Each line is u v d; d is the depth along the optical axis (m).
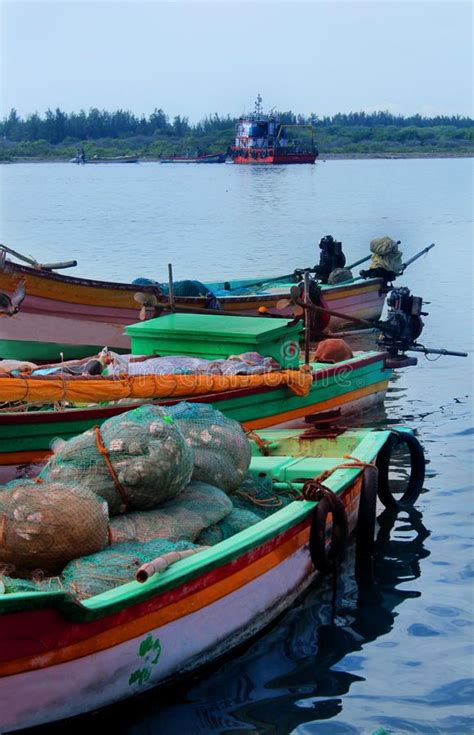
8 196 78.12
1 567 6.93
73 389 10.12
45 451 9.84
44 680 6.20
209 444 8.55
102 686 6.52
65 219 51.62
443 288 26.67
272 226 46.28
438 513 10.56
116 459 7.58
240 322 12.93
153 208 60.91
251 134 172.88
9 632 5.91
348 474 9.30
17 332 15.62
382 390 14.80
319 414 10.75
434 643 7.86
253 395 11.66
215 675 7.40
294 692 7.18
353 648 7.79
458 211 55.94
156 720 6.80
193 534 7.69
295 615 8.35
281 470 9.54
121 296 16.44
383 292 22.12
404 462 12.31
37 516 6.85
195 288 17.36
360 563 9.41
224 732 6.66
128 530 7.45
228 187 89.62
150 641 6.77
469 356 18.39
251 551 7.56
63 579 6.84
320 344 14.09
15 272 15.19
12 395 9.84
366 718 6.83
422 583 8.96
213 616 7.31
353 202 65.25
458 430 13.60
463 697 7.07
